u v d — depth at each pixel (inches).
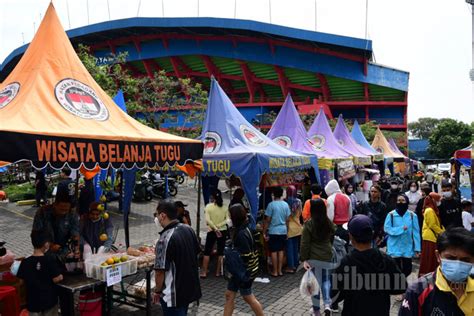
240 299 237.9
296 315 211.8
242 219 184.2
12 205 659.4
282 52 1908.2
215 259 332.2
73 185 292.8
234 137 311.1
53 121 174.4
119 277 183.8
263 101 2186.3
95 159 171.9
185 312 153.8
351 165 508.7
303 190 410.6
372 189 311.6
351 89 1987.0
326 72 1875.0
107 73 753.0
